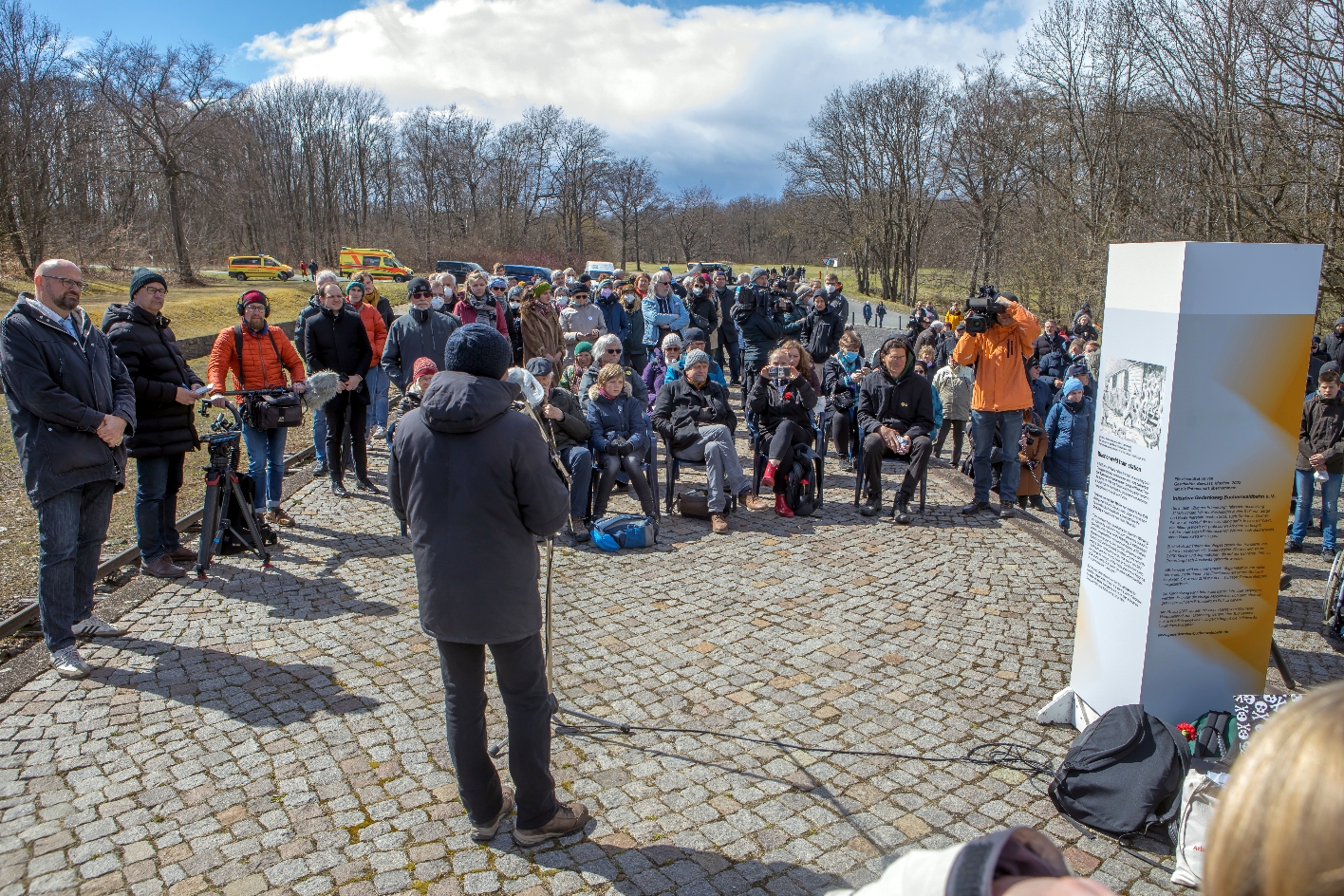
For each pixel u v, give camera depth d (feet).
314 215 194.90
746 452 30.27
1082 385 21.03
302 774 10.59
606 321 34.14
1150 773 9.50
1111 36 75.20
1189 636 10.39
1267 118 45.37
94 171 133.69
